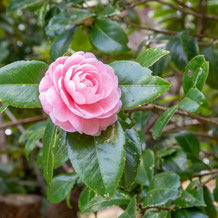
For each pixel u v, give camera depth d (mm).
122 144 299
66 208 769
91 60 292
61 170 795
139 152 350
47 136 313
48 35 618
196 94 343
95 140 304
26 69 314
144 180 463
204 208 496
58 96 276
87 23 542
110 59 653
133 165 347
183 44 560
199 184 449
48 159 302
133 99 309
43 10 600
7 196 1298
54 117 280
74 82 276
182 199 415
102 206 411
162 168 524
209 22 771
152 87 307
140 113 576
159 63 479
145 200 415
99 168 294
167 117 344
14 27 1287
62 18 501
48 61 709
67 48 531
